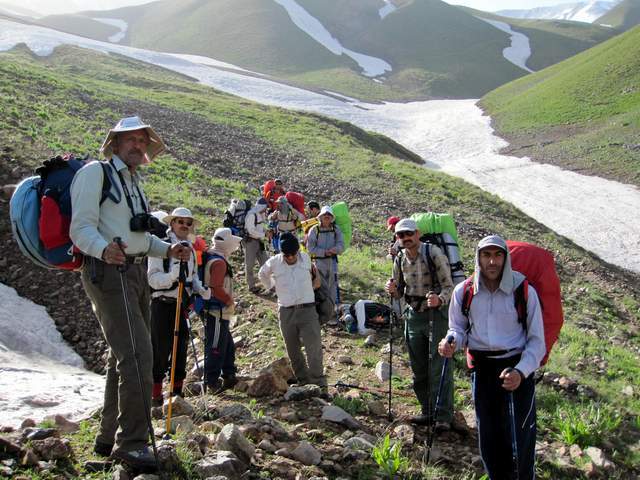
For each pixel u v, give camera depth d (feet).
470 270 61.98
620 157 165.58
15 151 54.54
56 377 22.88
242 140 116.98
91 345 32.17
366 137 177.99
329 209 36.52
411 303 21.76
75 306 35.22
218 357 24.00
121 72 215.92
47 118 79.56
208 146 102.89
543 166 169.48
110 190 14.56
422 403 21.94
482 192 112.98
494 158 185.98
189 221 23.47
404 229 21.15
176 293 22.31
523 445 15.93
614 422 24.16
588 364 36.45
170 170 73.92
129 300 14.70
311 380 24.67
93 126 84.99
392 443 19.57
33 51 245.86
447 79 458.50
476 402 16.66
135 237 14.94
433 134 236.22
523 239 89.86
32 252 14.51
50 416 17.70
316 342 24.94
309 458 17.08
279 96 288.51
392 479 16.84
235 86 292.61
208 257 24.14
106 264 14.46
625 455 22.03
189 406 20.07
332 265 36.55
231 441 16.17
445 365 19.10
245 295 38.99
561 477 19.66
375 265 50.72
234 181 82.38
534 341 15.79
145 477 13.98
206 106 154.40
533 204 136.46
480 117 262.88
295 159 110.11
